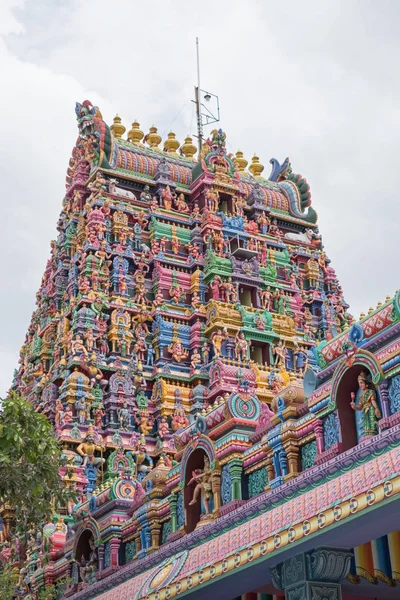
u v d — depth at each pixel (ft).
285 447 73.82
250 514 70.79
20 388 172.35
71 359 146.72
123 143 176.24
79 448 136.67
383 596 68.80
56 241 177.88
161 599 72.64
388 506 55.42
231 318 157.07
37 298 180.24
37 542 121.19
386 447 59.16
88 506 108.58
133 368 149.48
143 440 142.20
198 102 197.16
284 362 157.79
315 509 60.29
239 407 82.84
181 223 170.60
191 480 85.51
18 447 85.05
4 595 91.50
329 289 179.93
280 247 177.17
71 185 175.83
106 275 158.20
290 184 188.85
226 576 66.95
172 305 159.22
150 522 93.56
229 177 176.45
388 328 66.74
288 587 65.00
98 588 95.45
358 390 67.87
